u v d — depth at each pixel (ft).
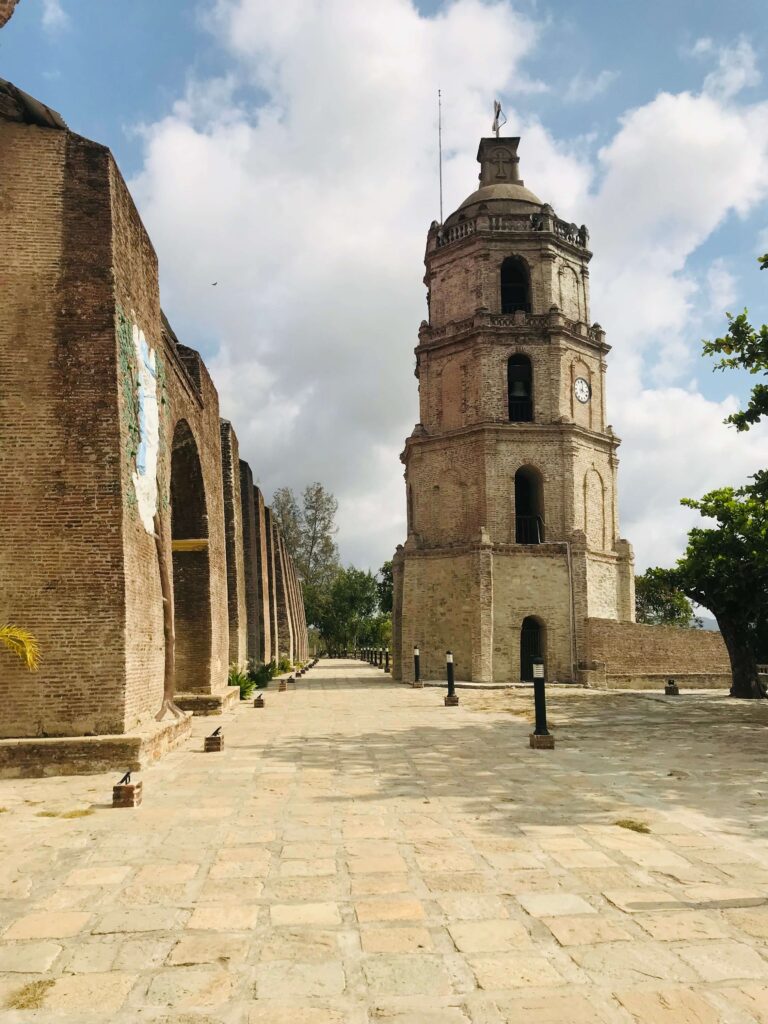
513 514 116.06
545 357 120.47
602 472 123.85
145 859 24.22
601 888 21.17
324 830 27.61
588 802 32.04
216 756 44.50
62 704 39.24
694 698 89.61
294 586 229.66
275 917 19.25
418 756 44.57
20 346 41.63
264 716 67.82
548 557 114.11
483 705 79.30
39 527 40.27
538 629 117.50
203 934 18.22
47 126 43.80
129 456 43.42
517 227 124.98
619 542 123.44
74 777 37.47
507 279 130.93
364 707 76.84
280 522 269.85
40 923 19.01
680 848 25.03
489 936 17.90
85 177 43.47
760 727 59.26
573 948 17.19
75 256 42.68
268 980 15.75
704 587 90.53
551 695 93.50
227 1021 14.14
